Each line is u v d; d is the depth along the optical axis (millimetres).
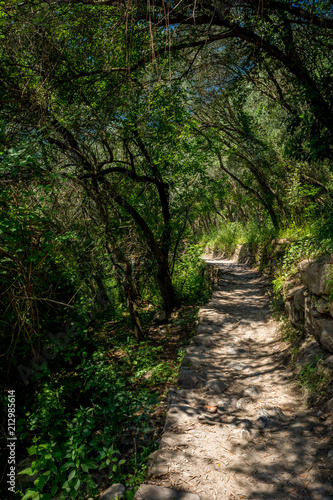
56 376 5328
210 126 11875
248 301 9195
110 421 4574
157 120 7414
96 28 5664
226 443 3400
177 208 10469
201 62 7340
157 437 4156
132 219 9547
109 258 7352
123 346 7766
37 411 4449
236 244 19875
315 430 3395
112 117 6496
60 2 4672
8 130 4695
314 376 4191
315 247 5695
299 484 2766
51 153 5508
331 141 5172
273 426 3594
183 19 4711
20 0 4562
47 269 5098
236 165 15898
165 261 9680
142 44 5730
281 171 12305
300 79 5258
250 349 5996
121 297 10664
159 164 9016
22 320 3604
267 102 10859
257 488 2777
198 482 2887
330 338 4270
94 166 6973
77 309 5363
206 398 4383
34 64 5672
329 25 4895
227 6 4477
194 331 7875
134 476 3391
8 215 3277
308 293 5277
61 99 6562
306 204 11625
